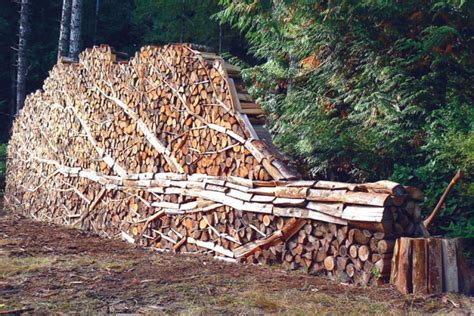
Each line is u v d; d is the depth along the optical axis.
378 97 7.11
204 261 6.65
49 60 22.14
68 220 10.82
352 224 5.45
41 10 22.48
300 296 4.87
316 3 7.98
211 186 7.32
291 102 8.41
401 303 4.66
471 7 6.81
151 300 4.71
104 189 9.65
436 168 6.60
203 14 18.48
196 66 7.79
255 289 5.10
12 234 8.62
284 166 6.50
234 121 7.13
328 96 8.41
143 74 8.85
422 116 7.20
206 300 4.71
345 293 5.00
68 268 5.91
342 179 8.13
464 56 7.23
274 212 6.29
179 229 7.84
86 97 10.58
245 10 9.13
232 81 7.32
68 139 11.23
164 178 8.17
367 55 7.71
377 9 7.37
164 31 20.45
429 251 4.98
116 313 4.33
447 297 4.77
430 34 6.96
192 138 7.80
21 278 5.40
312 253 5.89
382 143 7.24
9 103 22.52
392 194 5.24
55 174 11.68
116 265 6.15
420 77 7.54
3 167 18.33
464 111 6.66
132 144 9.03
